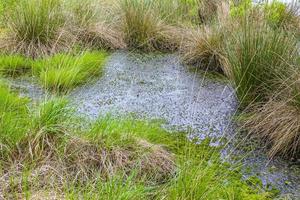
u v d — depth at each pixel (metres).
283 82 3.98
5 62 5.49
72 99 4.75
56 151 3.33
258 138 4.01
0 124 3.45
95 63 5.74
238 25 5.43
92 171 3.22
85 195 2.80
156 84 5.41
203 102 4.87
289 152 3.78
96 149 3.42
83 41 6.61
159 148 3.57
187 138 4.03
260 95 4.46
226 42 5.18
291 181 3.40
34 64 5.50
